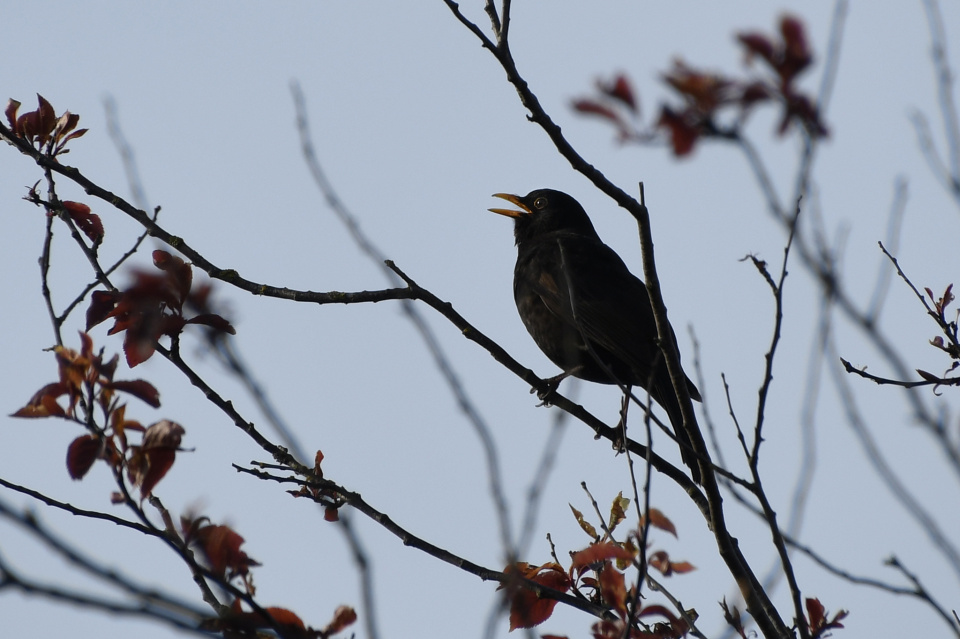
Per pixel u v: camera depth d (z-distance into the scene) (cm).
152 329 890
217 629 731
